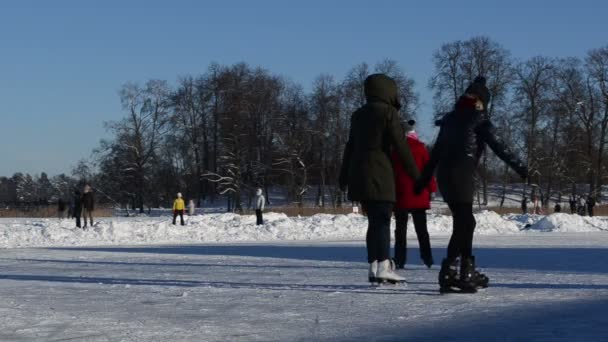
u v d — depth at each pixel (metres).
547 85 62.25
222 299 6.96
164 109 71.75
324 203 67.56
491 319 5.52
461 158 7.03
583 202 64.06
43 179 125.25
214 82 69.31
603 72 64.00
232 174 67.38
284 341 4.80
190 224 34.06
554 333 4.91
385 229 7.79
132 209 72.75
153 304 6.68
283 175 68.06
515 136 61.56
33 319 5.82
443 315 5.75
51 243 24.38
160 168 72.19
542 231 29.33
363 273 10.02
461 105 7.18
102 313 6.14
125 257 14.89
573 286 7.70
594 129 64.25
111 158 72.00
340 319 5.65
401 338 4.82
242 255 15.06
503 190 65.81
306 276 9.53
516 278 8.76
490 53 59.78
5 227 33.59
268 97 68.62
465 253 7.10
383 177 7.61
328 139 66.75
